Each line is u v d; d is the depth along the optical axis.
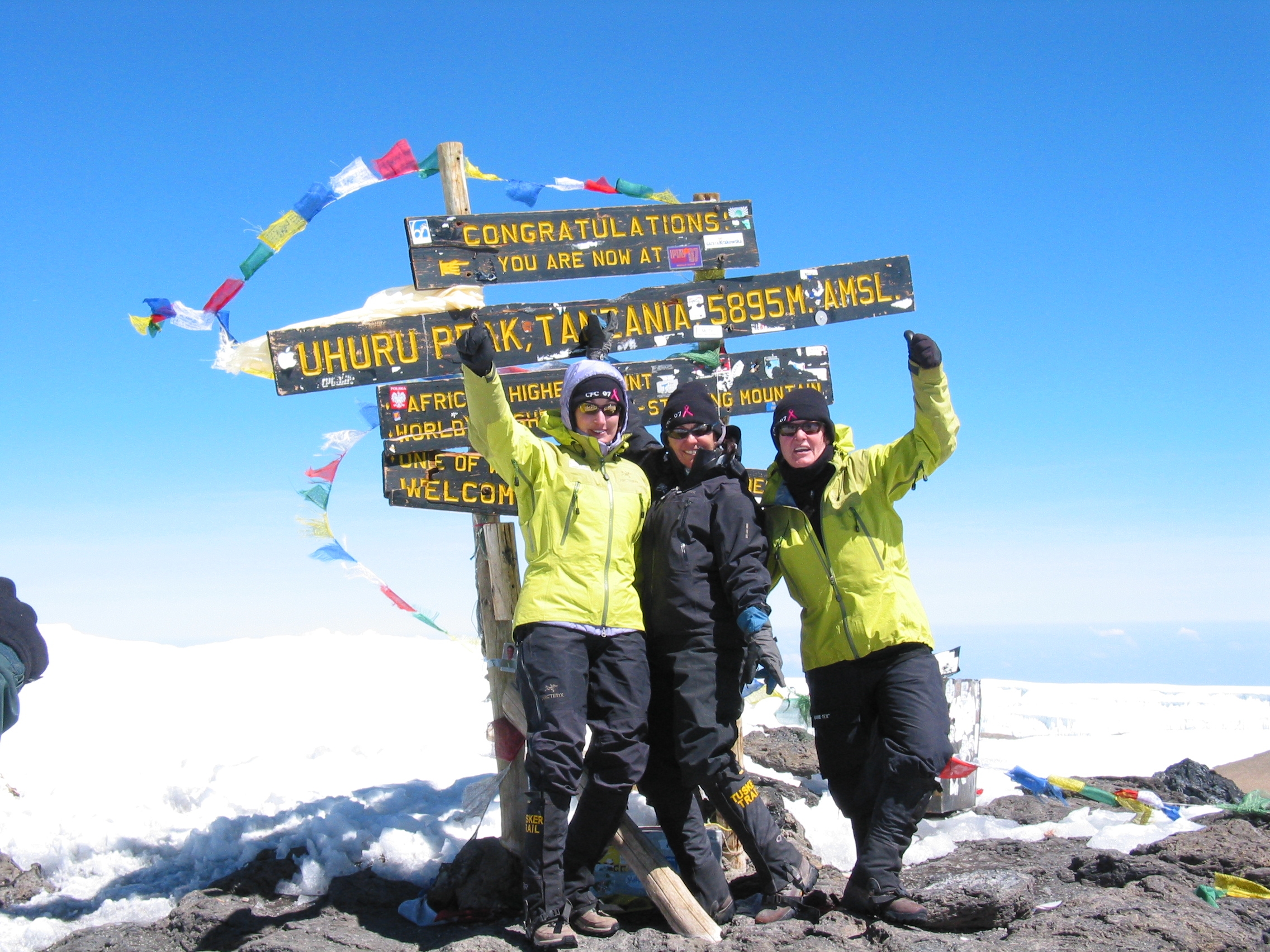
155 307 4.00
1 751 6.37
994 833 4.82
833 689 3.68
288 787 5.73
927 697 3.50
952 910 3.39
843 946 3.25
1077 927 3.33
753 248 4.79
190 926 3.64
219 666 9.39
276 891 4.01
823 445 3.74
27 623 1.95
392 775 6.07
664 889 3.48
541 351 4.40
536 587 3.43
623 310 4.55
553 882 3.26
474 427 3.50
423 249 4.25
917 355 3.48
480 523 4.23
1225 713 8.77
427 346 4.24
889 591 3.59
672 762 3.58
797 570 3.72
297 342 4.06
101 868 4.41
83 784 5.74
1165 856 4.14
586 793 3.38
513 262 4.38
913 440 3.64
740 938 3.29
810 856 4.33
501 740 4.05
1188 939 3.25
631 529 3.53
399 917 3.78
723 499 3.53
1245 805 4.82
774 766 5.87
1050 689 10.45
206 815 5.18
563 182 4.74
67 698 7.85
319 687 8.91
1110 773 6.43
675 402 3.65
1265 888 3.82
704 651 3.47
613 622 3.39
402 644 10.86
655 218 4.62
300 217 4.20
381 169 4.33
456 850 4.39
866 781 3.58
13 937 3.66
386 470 4.13
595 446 3.56
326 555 4.17
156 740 6.87
